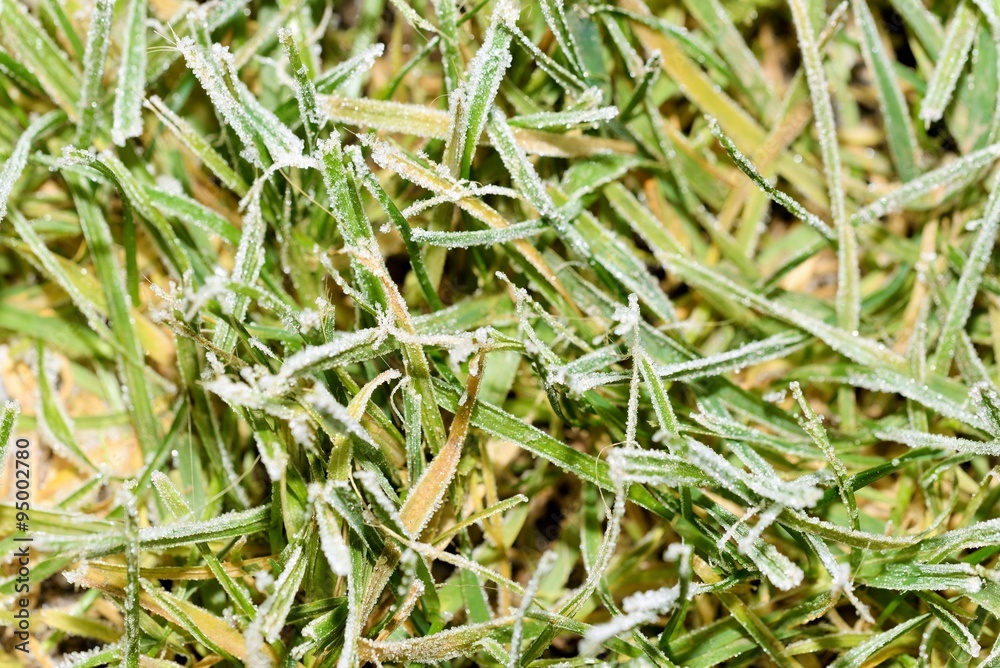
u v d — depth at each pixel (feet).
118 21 1.05
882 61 1.06
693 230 1.07
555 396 1.00
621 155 1.05
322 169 0.98
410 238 1.00
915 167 1.06
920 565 0.99
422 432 1.01
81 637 1.05
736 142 1.07
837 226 1.04
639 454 0.97
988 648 1.02
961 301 1.04
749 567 0.99
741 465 1.03
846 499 0.98
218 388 0.94
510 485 1.05
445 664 1.00
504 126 1.01
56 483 1.06
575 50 1.03
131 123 1.01
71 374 1.07
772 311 1.04
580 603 0.98
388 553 0.98
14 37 1.04
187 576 1.00
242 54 1.04
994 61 1.05
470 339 0.96
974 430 1.03
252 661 0.95
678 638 1.01
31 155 1.04
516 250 1.03
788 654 1.01
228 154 1.05
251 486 1.04
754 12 1.07
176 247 1.02
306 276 1.03
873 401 1.06
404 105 1.02
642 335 1.04
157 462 1.03
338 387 0.99
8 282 1.07
